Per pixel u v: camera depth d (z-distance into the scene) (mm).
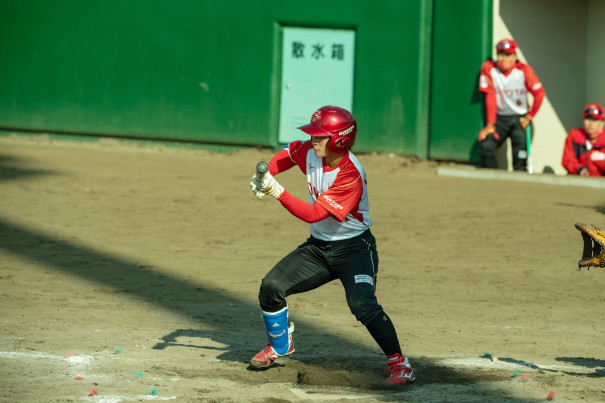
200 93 51812
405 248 30047
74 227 32062
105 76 52625
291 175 45031
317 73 50406
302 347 18109
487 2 47000
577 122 49094
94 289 23172
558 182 44125
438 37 48312
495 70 46156
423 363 16859
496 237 32000
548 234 32531
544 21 48062
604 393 14688
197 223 33750
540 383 15328
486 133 46344
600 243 14102
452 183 44250
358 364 16703
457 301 23109
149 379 14992
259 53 50781
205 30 51219
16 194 37844
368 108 49938
